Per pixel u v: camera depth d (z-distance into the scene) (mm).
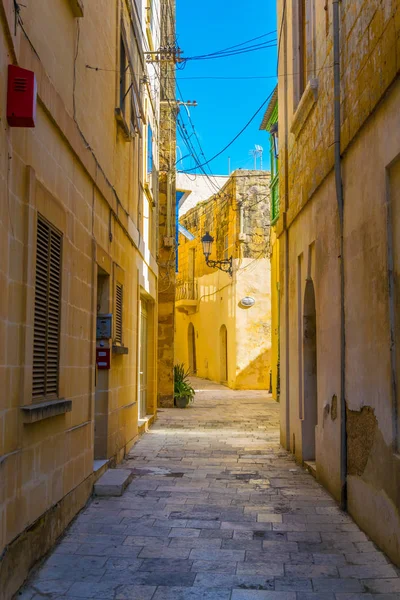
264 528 5652
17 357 4234
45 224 4949
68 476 5676
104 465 7566
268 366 23938
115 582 4375
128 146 10000
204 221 30484
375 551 5016
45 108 4891
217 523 5797
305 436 8680
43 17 4980
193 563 4750
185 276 33594
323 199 7465
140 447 10352
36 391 4762
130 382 10258
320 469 7484
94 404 7473
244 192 24328
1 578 3773
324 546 5156
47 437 4961
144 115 11977
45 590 4230
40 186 4723
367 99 5434
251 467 8570
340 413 6395
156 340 14539
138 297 11320
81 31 6402
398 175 4793
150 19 13430
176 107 18266
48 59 5141
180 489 7160
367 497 5449
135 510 6223
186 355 33438
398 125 4664
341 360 6379
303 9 9570
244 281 23938
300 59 9539
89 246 6742
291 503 6547
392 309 4895
